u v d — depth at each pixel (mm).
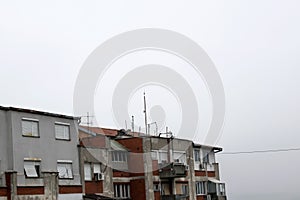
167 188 49812
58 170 37812
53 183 35219
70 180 38531
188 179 52562
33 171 35438
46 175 34812
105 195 41875
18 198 32344
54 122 38250
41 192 34156
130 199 43031
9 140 34281
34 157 35719
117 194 44188
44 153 36688
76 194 37938
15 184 32344
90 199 38625
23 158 34812
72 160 39281
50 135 37562
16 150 34375
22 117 35438
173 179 50156
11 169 33812
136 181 45719
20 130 35031
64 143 38844
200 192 54906
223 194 58719
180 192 50938
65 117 39312
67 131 39531
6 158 33969
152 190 45750
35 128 36500
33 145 35875
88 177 40938
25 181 33281
